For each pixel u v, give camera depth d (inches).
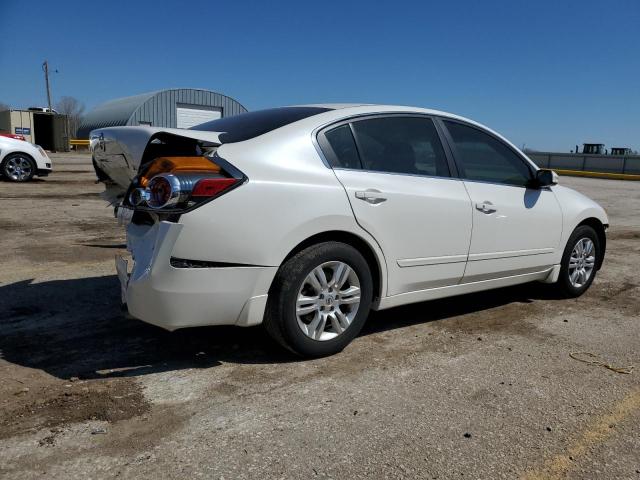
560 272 214.7
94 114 2026.3
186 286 127.9
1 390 128.3
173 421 117.3
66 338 160.9
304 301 142.9
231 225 129.6
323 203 142.4
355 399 129.6
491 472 103.8
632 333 182.1
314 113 158.4
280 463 103.9
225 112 1705.2
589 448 112.7
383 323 183.9
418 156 169.5
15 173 580.1
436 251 168.1
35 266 241.1
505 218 186.2
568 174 1405.0
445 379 141.9
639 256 316.5
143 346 156.5
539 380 143.4
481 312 200.5
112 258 258.5
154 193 129.0
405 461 106.1
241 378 138.3
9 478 97.0
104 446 107.5
